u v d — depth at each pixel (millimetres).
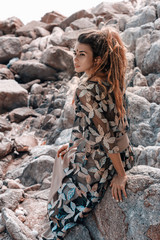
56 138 3977
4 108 5125
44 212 2273
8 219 2006
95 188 1705
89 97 1482
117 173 1717
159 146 2566
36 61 6242
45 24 8352
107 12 7918
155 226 1546
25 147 3881
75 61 1556
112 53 1503
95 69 1531
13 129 4660
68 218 1807
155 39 4367
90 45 1495
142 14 5359
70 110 3852
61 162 1896
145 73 4238
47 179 2750
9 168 3664
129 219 1625
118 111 1560
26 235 1987
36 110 5090
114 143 1545
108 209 1718
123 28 5824
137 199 1638
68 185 1808
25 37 7934
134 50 4703
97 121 1509
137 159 2557
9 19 8586
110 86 1520
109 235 1704
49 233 1977
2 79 5824
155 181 1657
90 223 1836
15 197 2328
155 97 3369
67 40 6477
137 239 1584
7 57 6746
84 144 1672
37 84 5508
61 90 5355
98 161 1665
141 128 2969
